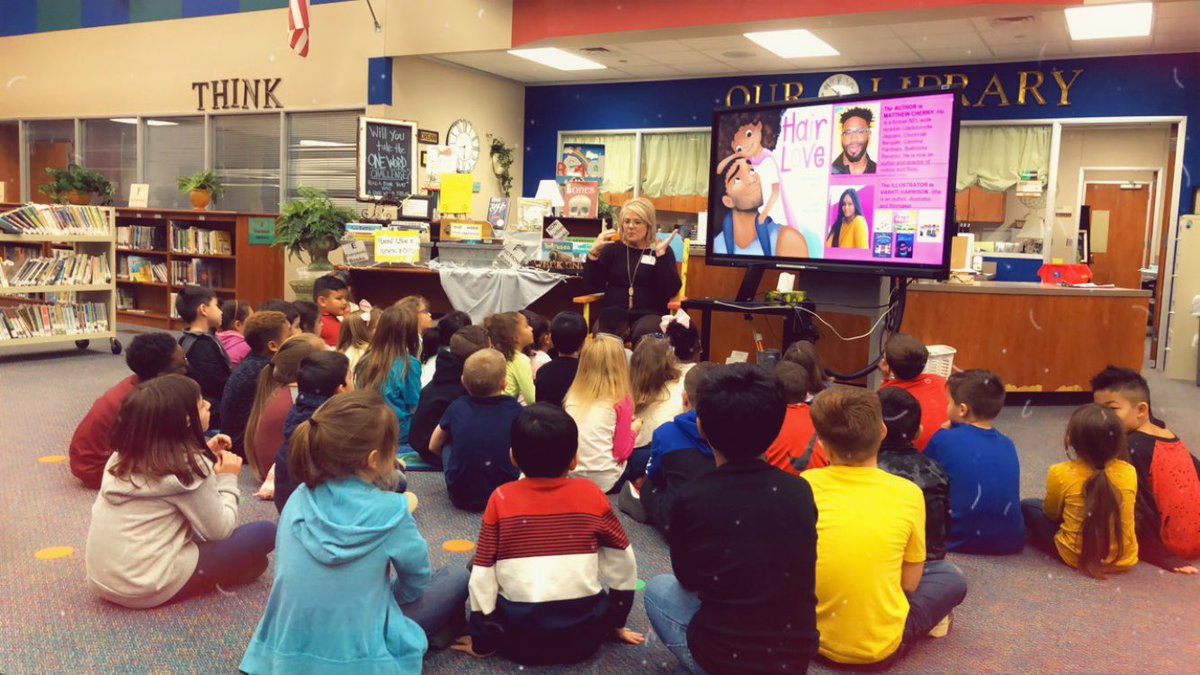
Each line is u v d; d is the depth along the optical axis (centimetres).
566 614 218
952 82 977
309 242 810
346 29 974
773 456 301
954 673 230
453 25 914
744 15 771
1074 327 625
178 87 1091
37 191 1220
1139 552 315
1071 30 810
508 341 413
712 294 665
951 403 329
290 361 356
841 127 542
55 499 354
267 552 272
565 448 221
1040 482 419
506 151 1156
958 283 634
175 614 251
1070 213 1084
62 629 241
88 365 689
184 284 962
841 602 222
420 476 394
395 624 204
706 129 1113
